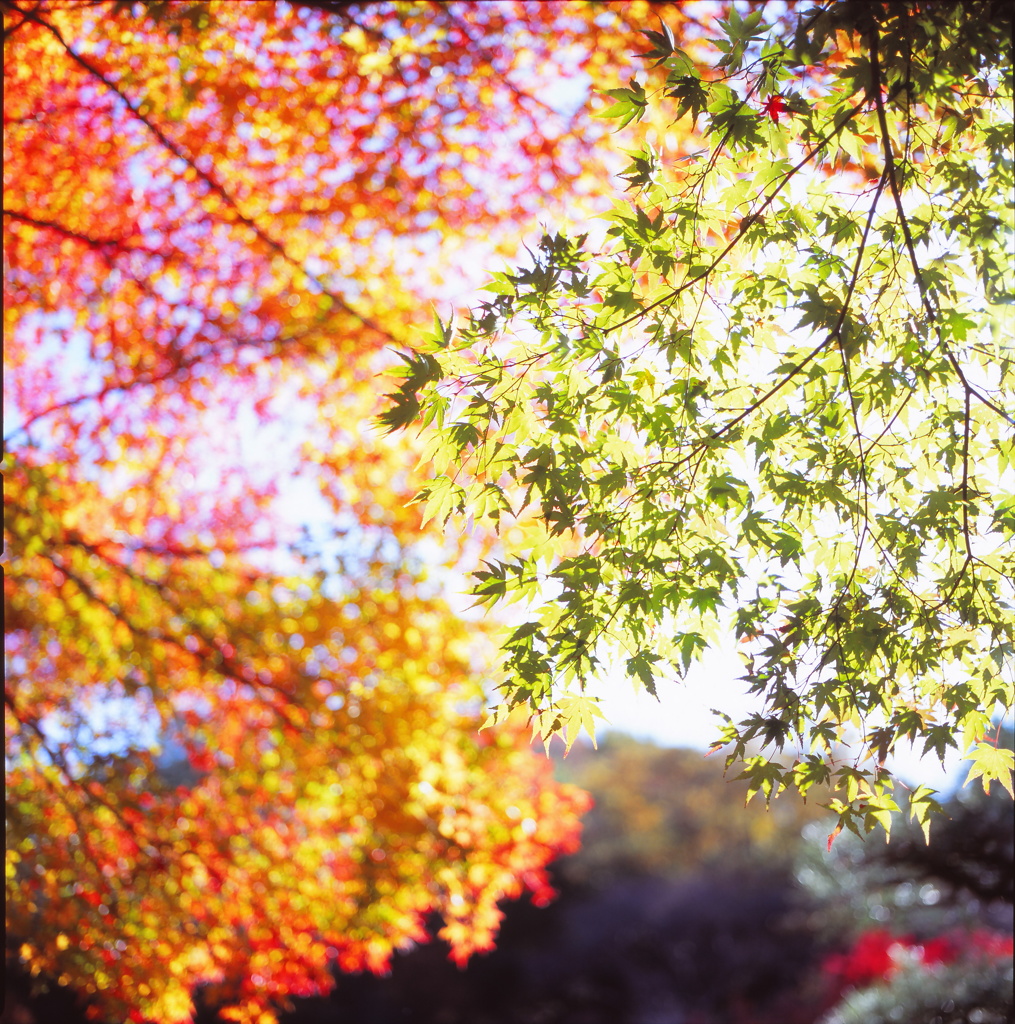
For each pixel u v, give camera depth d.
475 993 17.84
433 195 5.05
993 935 7.91
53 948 5.02
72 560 5.44
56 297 5.23
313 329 5.51
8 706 5.18
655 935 20.19
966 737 2.71
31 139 4.78
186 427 5.68
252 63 4.55
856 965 12.07
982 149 2.70
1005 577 2.71
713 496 2.60
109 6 4.27
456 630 5.98
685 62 2.47
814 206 2.67
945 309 2.63
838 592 2.68
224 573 5.83
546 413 2.60
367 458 5.91
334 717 5.51
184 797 5.45
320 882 5.64
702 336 2.67
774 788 2.77
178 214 5.12
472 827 5.73
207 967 5.38
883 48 2.47
